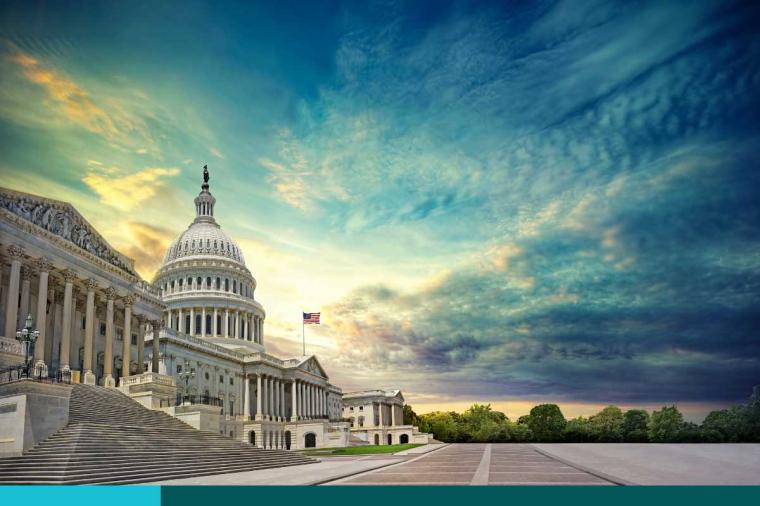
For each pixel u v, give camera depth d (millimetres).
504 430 92688
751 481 31078
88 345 60875
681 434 75688
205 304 132000
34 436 36500
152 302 74875
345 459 63219
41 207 56906
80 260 61219
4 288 54562
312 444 114250
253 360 119188
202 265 136625
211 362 108062
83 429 38906
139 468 36906
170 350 96375
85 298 66250
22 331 39688
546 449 65188
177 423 54062
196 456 43781
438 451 74062
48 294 60281
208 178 93938
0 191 52375
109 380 63000
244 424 111250
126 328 67875
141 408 55156
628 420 80562
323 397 142625
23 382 37000
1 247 51625
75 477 32750
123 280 68750
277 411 124500
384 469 45719
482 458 53938
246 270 142625
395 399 148125
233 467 44781
